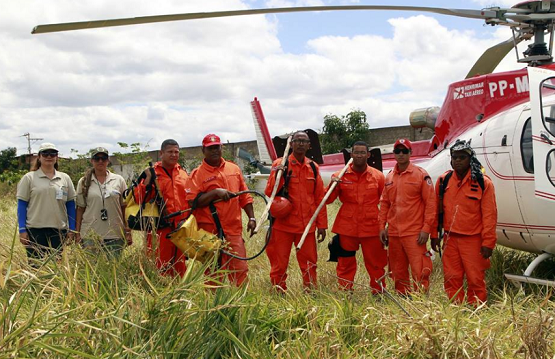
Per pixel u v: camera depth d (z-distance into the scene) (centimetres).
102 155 576
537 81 494
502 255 656
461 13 613
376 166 705
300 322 387
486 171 589
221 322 346
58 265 413
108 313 331
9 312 294
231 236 548
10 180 2209
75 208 589
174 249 555
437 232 557
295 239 592
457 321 354
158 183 555
